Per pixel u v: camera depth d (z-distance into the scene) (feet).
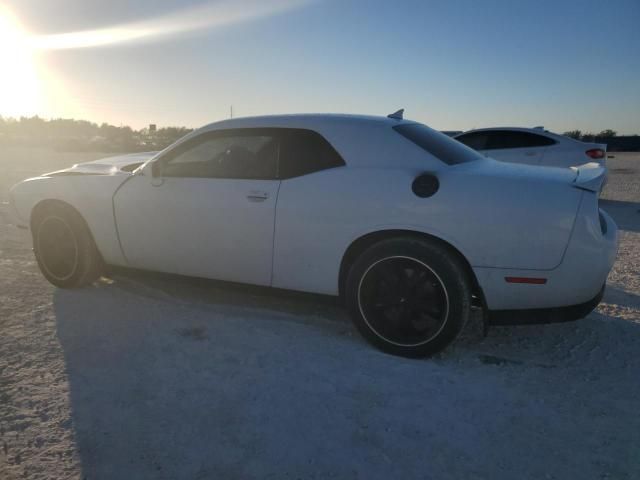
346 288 12.16
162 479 7.75
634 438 8.90
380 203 11.60
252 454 8.31
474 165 12.57
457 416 9.43
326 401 9.82
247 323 13.42
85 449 8.38
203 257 13.74
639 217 33.04
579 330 13.42
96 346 11.94
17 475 7.75
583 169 12.91
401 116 13.96
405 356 11.71
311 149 12.73
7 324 13.04
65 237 15.38
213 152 13.76
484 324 11.57
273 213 12.62
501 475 7.93
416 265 11.36
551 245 10.66
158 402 9.71
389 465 8.12
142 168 14.46
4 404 9.57
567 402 10.00
